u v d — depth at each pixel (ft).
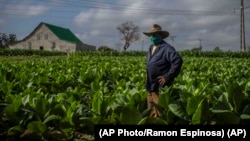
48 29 308.40
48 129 16.94
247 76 39.17
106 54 138.62
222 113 15.60
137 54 141.28
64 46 305.32
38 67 43.04
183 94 17.29
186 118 15.71
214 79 33.55
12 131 16.58
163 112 16.80
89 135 18.01
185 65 53.62
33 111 17.63
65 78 31.48
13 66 43.09
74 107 17.88
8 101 19.81
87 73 33.73
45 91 27.37
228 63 62.34
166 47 20.06
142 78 31.42
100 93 18.93
